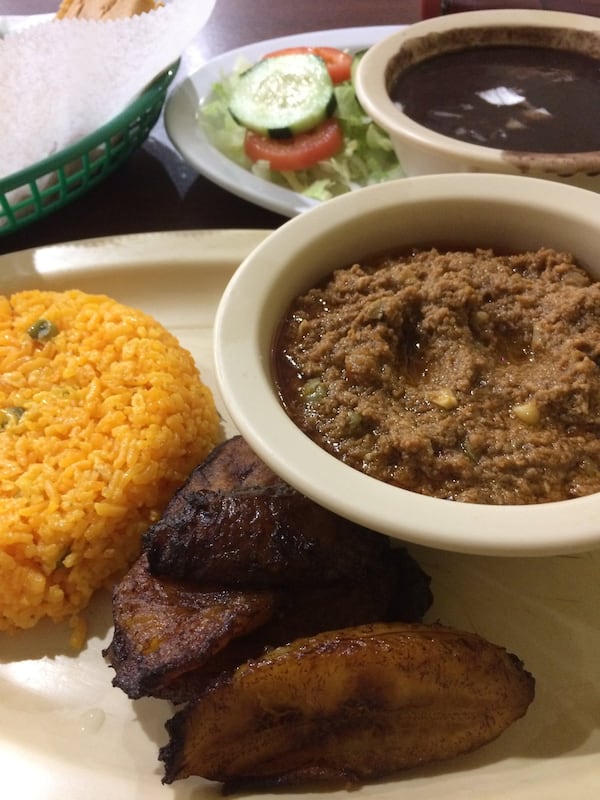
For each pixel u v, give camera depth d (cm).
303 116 37
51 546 22
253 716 17
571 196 23
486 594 22
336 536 19
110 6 37
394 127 29
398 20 48
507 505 17
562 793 18
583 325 20
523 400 19
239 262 32
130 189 36
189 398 25
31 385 25
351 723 17
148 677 17
